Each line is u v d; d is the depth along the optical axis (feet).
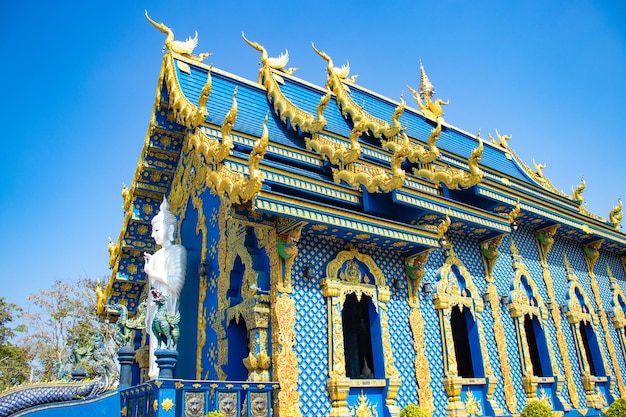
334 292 37.93
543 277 59.93
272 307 35.45
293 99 53.98
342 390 35.50
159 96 50.06
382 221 38.83
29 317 139.85
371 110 61.26
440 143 65.57
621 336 67.36
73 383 38.99
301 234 38.11
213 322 42.55
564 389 54.95
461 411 42.47
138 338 60.49
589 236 66.44
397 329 41.60
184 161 53.78
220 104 46.91
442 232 42.16
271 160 41.96
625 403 48.08
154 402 30.22
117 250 59.62
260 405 32.78
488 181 50.57
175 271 46.83
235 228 40.83
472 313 48.62
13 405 36.17
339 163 41.65
